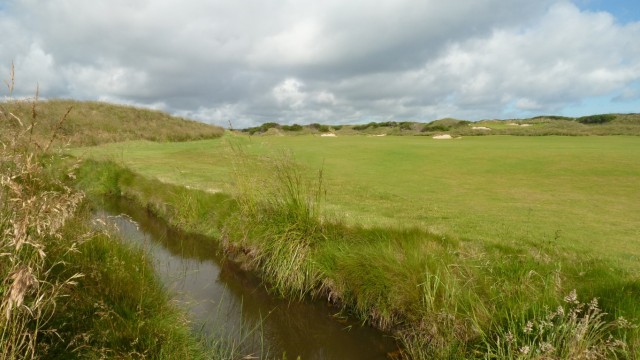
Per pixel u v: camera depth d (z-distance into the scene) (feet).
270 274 24.30
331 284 21.47
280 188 26.89
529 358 12.26
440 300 16.92
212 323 18.48
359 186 52.95
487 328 14.97
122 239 20.68
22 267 8.37
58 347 11.59
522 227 32.42
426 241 22.48
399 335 17.88
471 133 206.80
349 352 17.40
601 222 34.99
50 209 9.86
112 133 114.32
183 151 96.27
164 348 13.50
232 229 28.50
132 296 15.16
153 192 41.39
